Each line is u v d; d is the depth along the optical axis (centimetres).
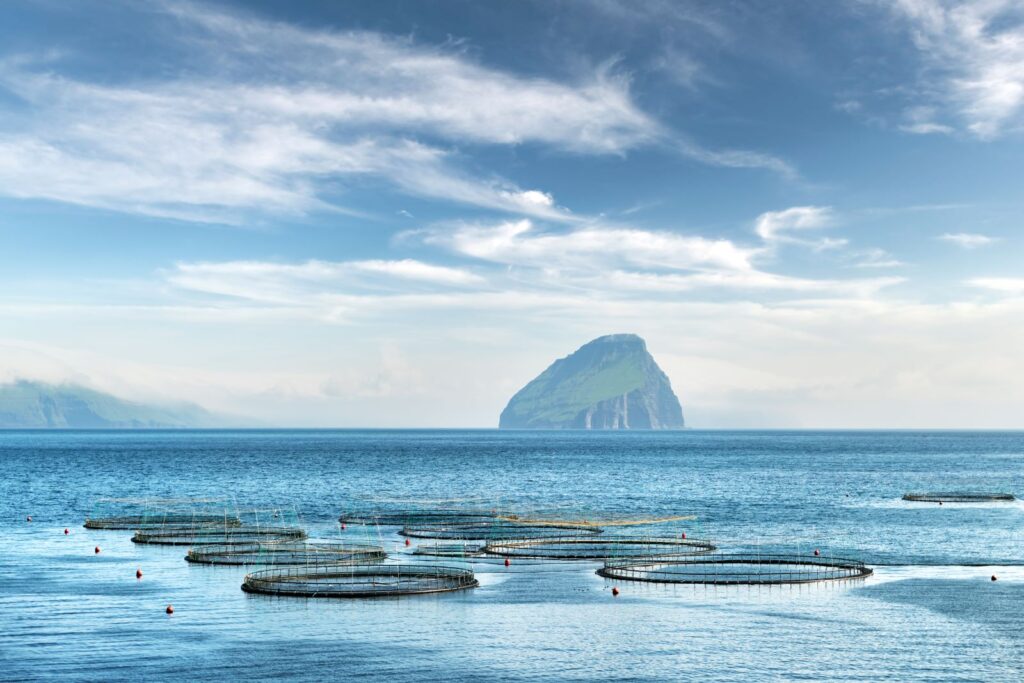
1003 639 7856
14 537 14450
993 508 19612
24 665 7138
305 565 11306
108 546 13388
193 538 14250
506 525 16338
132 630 8119
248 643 7712
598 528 15900
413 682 6781
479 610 8931
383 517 17775
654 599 9469
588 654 7431
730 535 15175
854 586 10150
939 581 10488
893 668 7088
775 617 8644
